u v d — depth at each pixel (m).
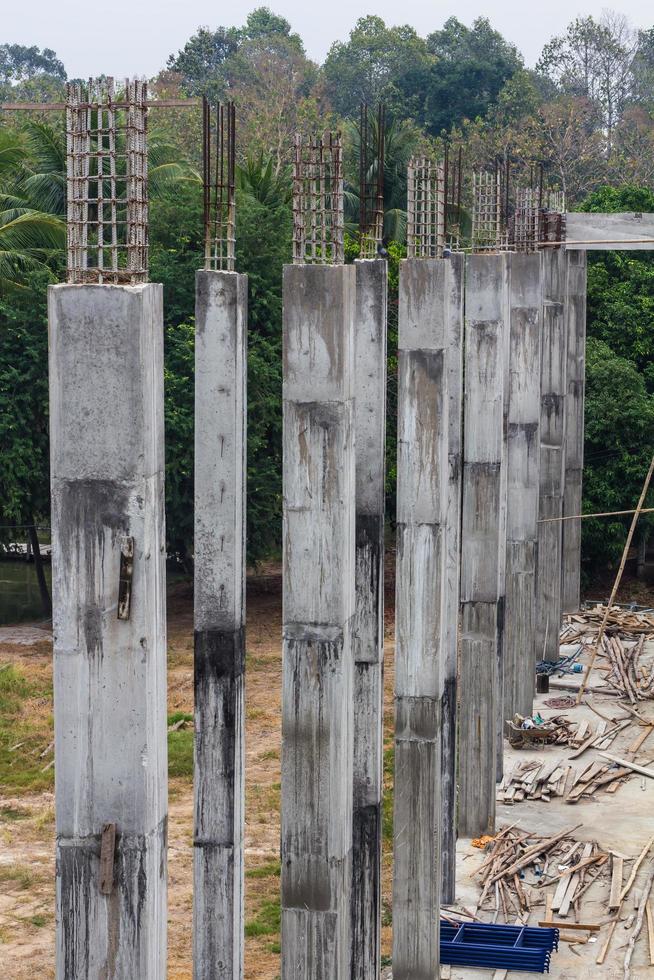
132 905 8.66
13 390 33.25
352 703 12.74
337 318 11.79
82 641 8.60
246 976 17.09
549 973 17.08
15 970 17.11
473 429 20.22
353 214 45.38
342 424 11.88
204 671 12.63
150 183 39.03
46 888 19.67
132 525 8.50
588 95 99.00
